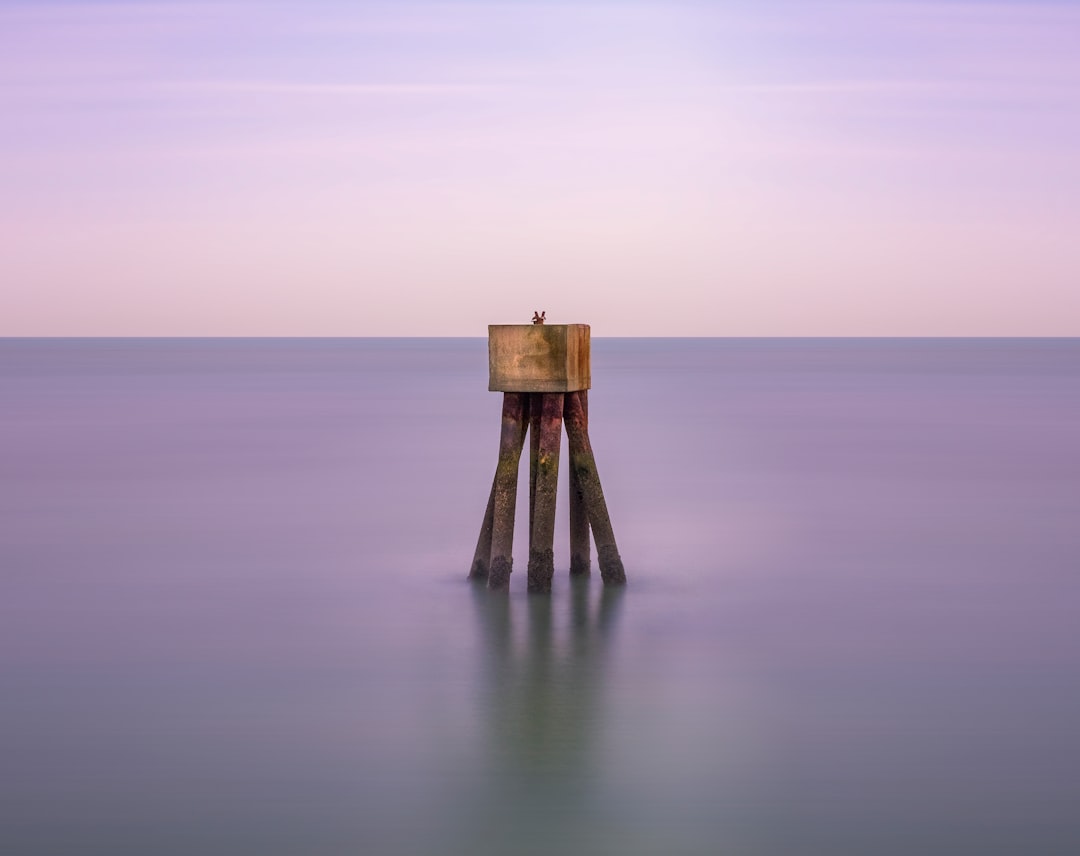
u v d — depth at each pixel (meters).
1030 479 34.44
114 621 18.89
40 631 18.36
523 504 28.97
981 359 169.75
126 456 40.12
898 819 12.33
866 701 15.40
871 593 20.59
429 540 25.14
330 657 17.06
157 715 14.90
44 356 193.25
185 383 92.75
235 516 28.14
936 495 31.41
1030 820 12.30
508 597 19.89
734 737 14.26
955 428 50.41
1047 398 71.56
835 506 29.56
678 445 43.25
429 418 56.34
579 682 16.06
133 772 13.30
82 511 28.84
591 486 20.28
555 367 18.83
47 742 14.05
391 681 16.12
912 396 74.06
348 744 14.06
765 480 34.16
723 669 16.56
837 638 17.98
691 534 25.73
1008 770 13.39
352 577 21.67
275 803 12.61
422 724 14.64
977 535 25.77
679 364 149.62
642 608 19.44
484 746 13.99
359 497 31.03
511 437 19.67
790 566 22.58
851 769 13.41
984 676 16.33
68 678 16.20
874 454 40.66
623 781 13.13
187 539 25.30
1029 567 22.61
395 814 12.40
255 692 15.69
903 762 13.60
